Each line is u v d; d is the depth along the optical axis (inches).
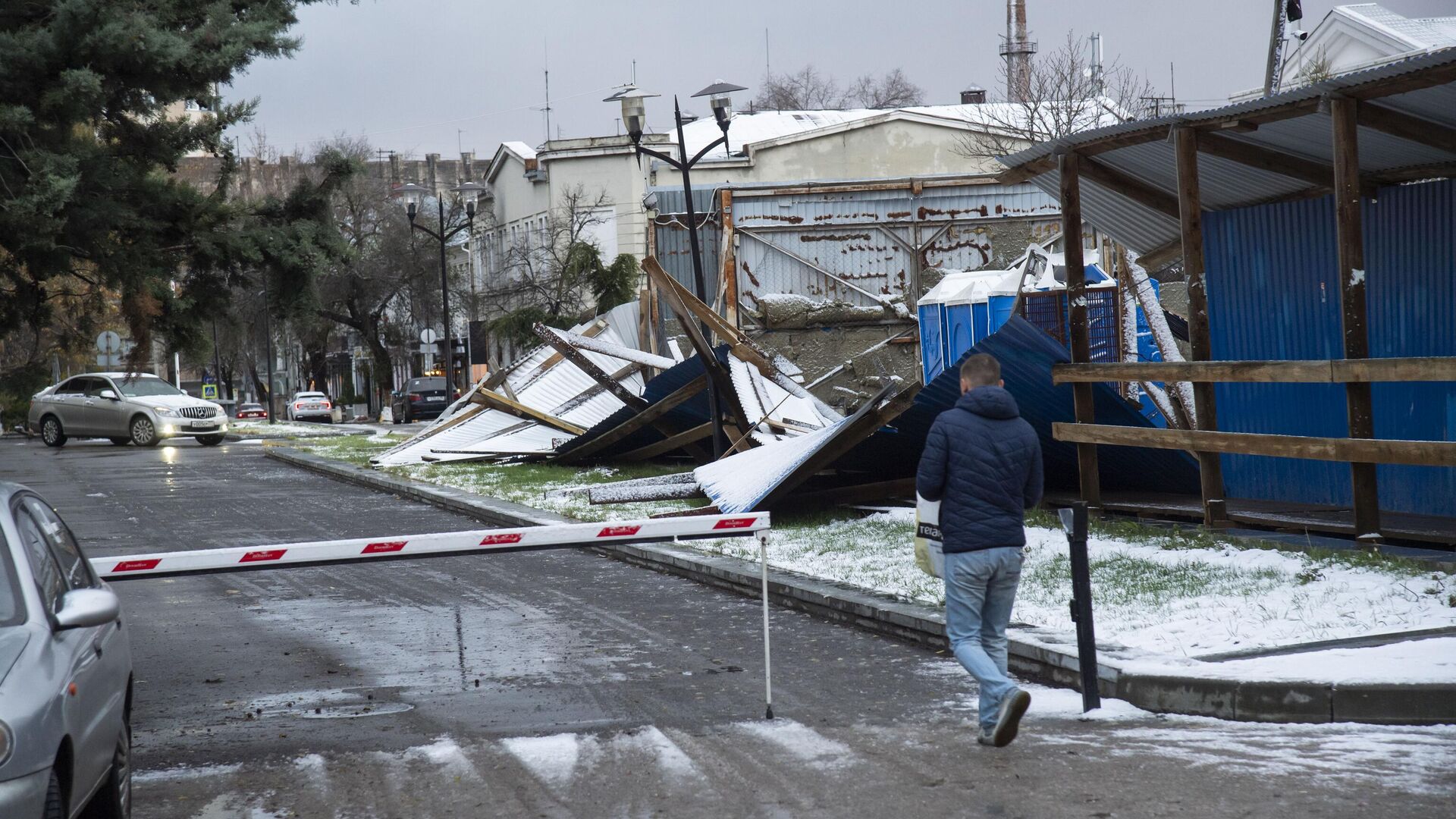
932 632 355.9
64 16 750.5
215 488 927.7
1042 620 340.2
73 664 194.9
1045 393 510.0
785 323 1000.2
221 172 933.8
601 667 348.5
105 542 634.2
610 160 2765.7
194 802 237.8
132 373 936.3
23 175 789.2
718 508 571.5
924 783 231.9
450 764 257.3
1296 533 426.3
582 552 586.2
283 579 525.3
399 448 1019.3
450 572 536.1
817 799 225.9
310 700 318.7
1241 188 495.8
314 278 969.5
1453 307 425.7
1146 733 259.3
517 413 962.7
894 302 1011.9
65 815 182.1
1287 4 605.9
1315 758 234.5
